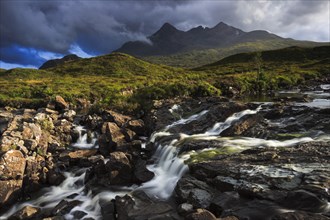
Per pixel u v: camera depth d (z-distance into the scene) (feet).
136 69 529.04
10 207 64.34
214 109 106.32
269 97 177.17
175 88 175.22
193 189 53.16
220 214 46.26
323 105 110.32
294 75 300.40
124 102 155.63
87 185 69.62
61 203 61.46
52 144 98.17
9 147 81.51
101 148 92.94
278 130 81.66
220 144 75.87
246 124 88.53
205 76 359.66
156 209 49.88
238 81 224.94
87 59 617.62
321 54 533.96
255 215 41.96
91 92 223.30
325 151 58.44
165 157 80.18
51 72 522.06
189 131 98.78
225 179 52.47
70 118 136.36
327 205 40.34
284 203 42.96
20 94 219.82
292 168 51.11
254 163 56.85
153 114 122.72
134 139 99.25
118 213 51.80
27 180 71.51
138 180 67.41
